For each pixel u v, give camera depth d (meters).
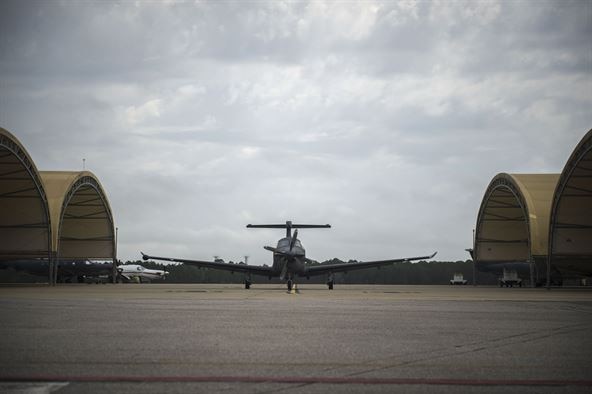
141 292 41.44
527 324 17.25
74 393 8.17
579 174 48.75
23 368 9.82
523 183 60.00
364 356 11.19
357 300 30.27
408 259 56.00
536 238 55.47
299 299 30.98
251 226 60.41
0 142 44.75
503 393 8.31
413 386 8.68
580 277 75.25
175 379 9.04
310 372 9.62
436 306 25.25
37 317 18.34
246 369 9.84
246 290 51.31
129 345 12.37
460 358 11.08
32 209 54.25
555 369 10.03
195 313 20.27
